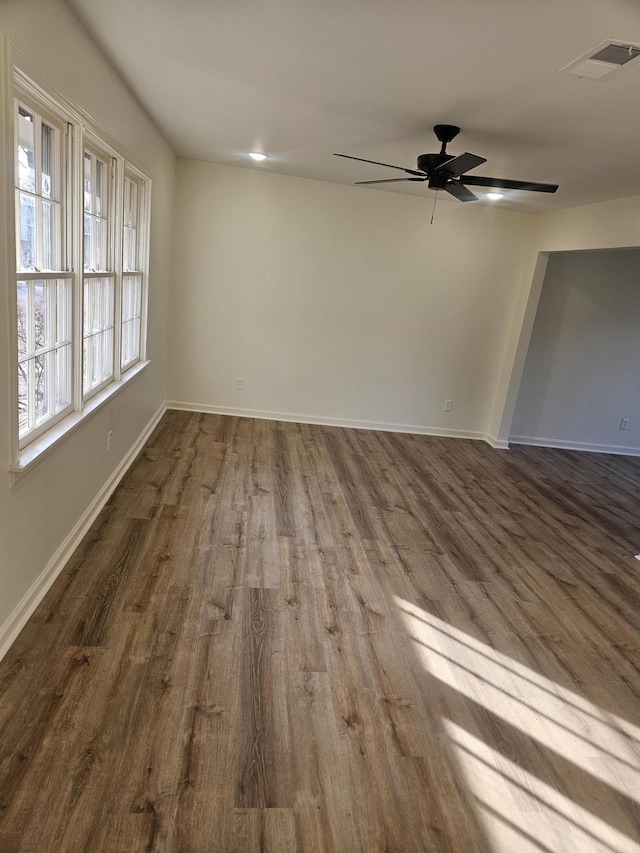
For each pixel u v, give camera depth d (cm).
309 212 534
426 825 165
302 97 287
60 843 145
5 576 201
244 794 166
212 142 424
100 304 324
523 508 436
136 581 266
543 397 620
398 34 202
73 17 217
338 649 238
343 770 179
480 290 576
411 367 593
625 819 176
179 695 200
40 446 221
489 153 346
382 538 349
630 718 221
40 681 197
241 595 268
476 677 233
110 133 283
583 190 419
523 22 182
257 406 588
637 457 632
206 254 536
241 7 196
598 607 303
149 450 448
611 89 227
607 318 595
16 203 201
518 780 185
